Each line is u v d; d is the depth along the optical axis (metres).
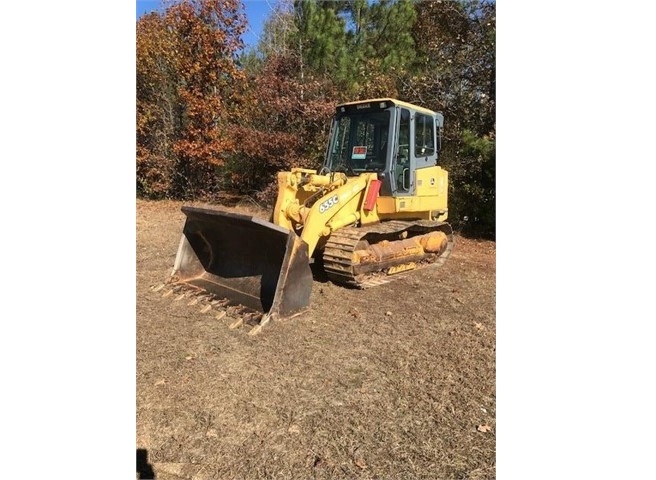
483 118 11.77
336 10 14.04
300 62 13.73
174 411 3.39
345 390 3.76
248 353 4.30
